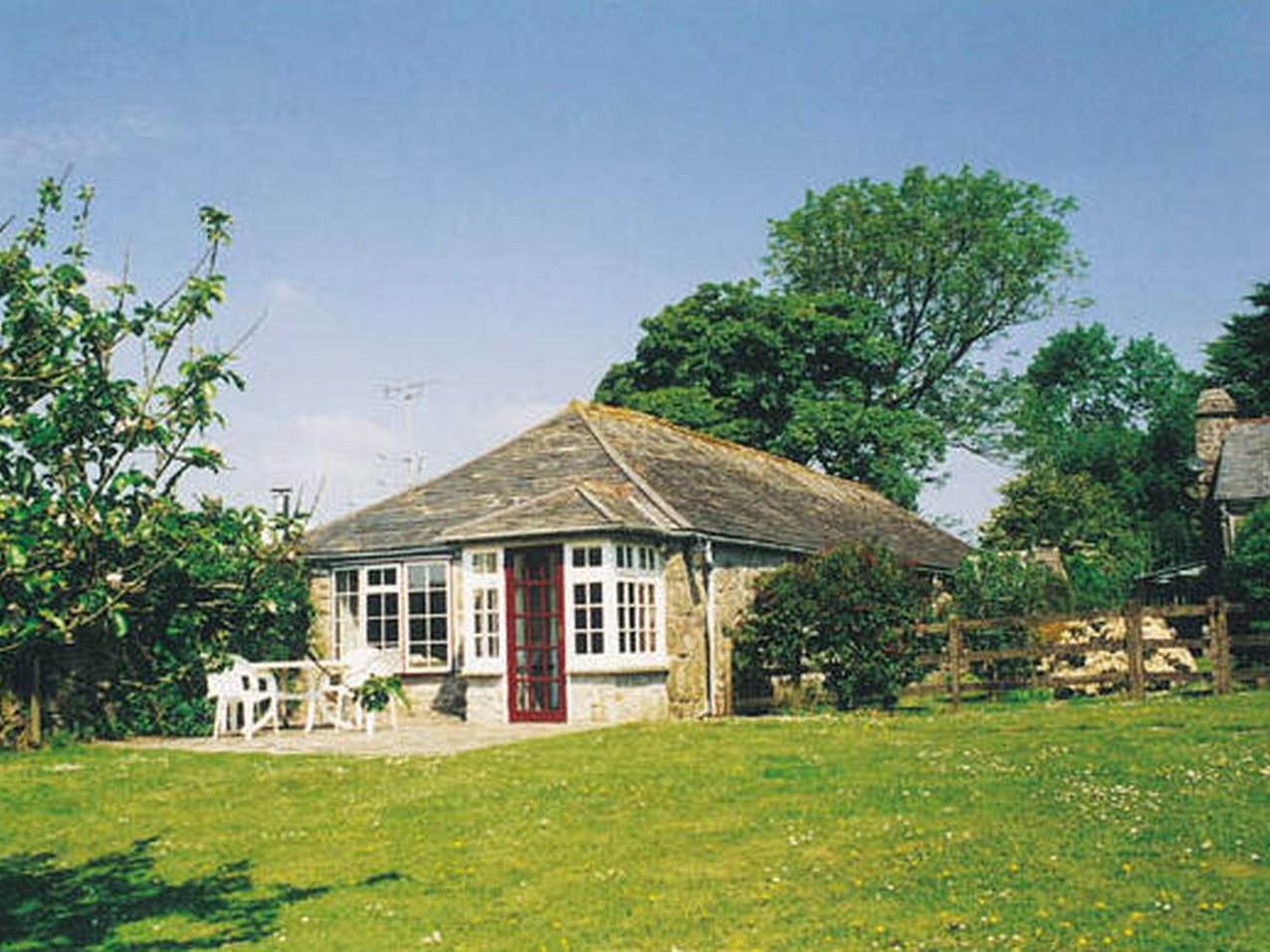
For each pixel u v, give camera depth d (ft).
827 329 160.35
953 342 183.01
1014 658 73.67
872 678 72.28
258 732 68.39
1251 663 80.18
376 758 53.52
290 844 38.37
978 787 41.09
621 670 68.44
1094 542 161.17
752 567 85.20
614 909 29.30
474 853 35.73
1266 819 34.22
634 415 99.35
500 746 56.44
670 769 47.24
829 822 36.99
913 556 110.52
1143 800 37.55
